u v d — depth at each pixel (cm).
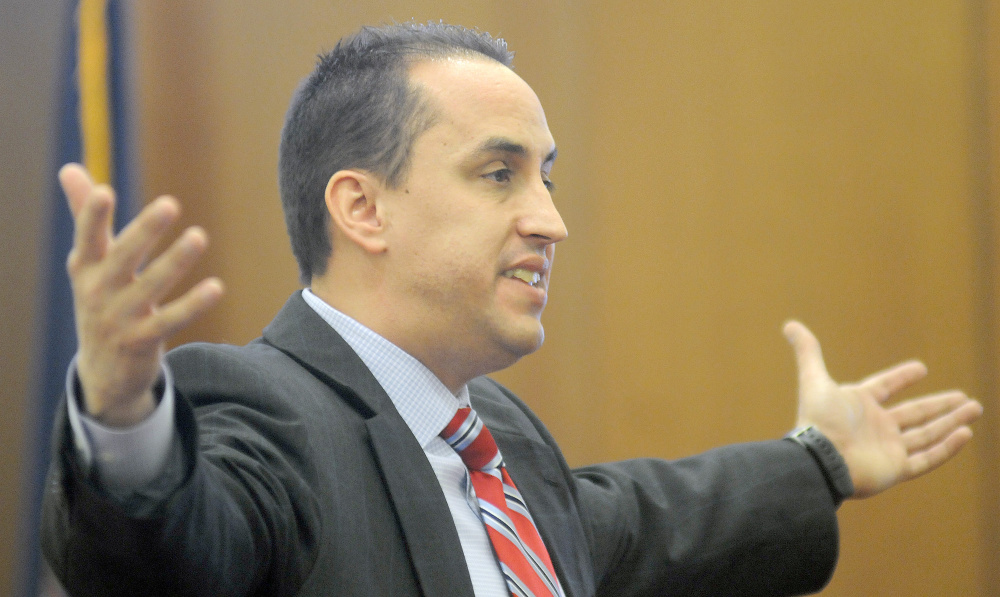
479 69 324
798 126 823
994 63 805
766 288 812
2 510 757
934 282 802
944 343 798
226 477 220
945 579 784
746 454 389
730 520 368
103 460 185
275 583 230
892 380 400
